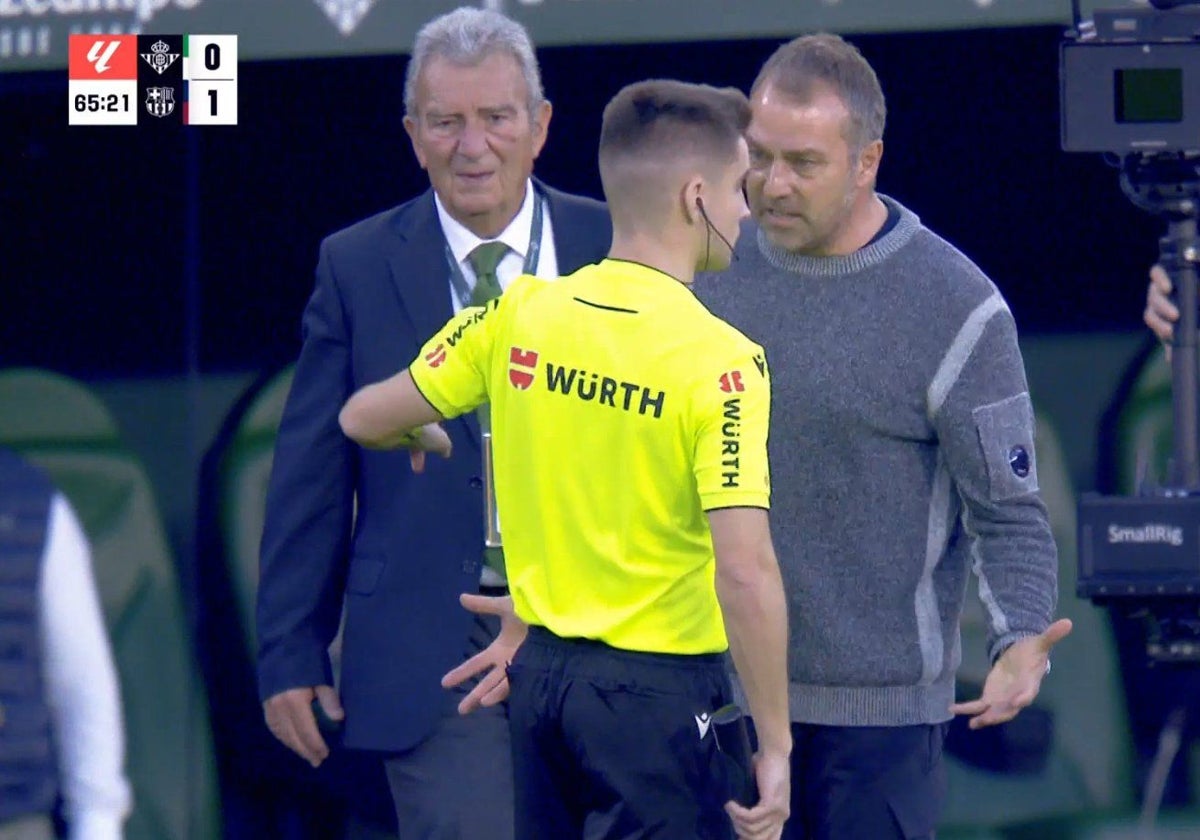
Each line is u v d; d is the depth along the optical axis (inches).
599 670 426.9
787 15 604.1
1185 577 485.1
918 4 597.0
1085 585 490.6
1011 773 705.6
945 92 714.8
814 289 478.9
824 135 456.1
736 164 430.0
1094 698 701.9
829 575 481.4
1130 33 493.4
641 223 428.8
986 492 477.4
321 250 570.9
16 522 402.0
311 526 560.7
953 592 496.7
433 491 550.3
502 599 494.0
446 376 448.1
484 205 544.4
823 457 478.3
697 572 428.1
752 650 410.0
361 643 552.4
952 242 720.3
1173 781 699.4
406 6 616.4
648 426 415.5
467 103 538.0
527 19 610.2
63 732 406.0
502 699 496.7
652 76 732.7
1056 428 709.9
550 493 430.0
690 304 421.7
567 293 430.9
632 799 427.2
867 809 487.5
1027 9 593.6
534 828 444.1
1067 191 710.5
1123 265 708.7
